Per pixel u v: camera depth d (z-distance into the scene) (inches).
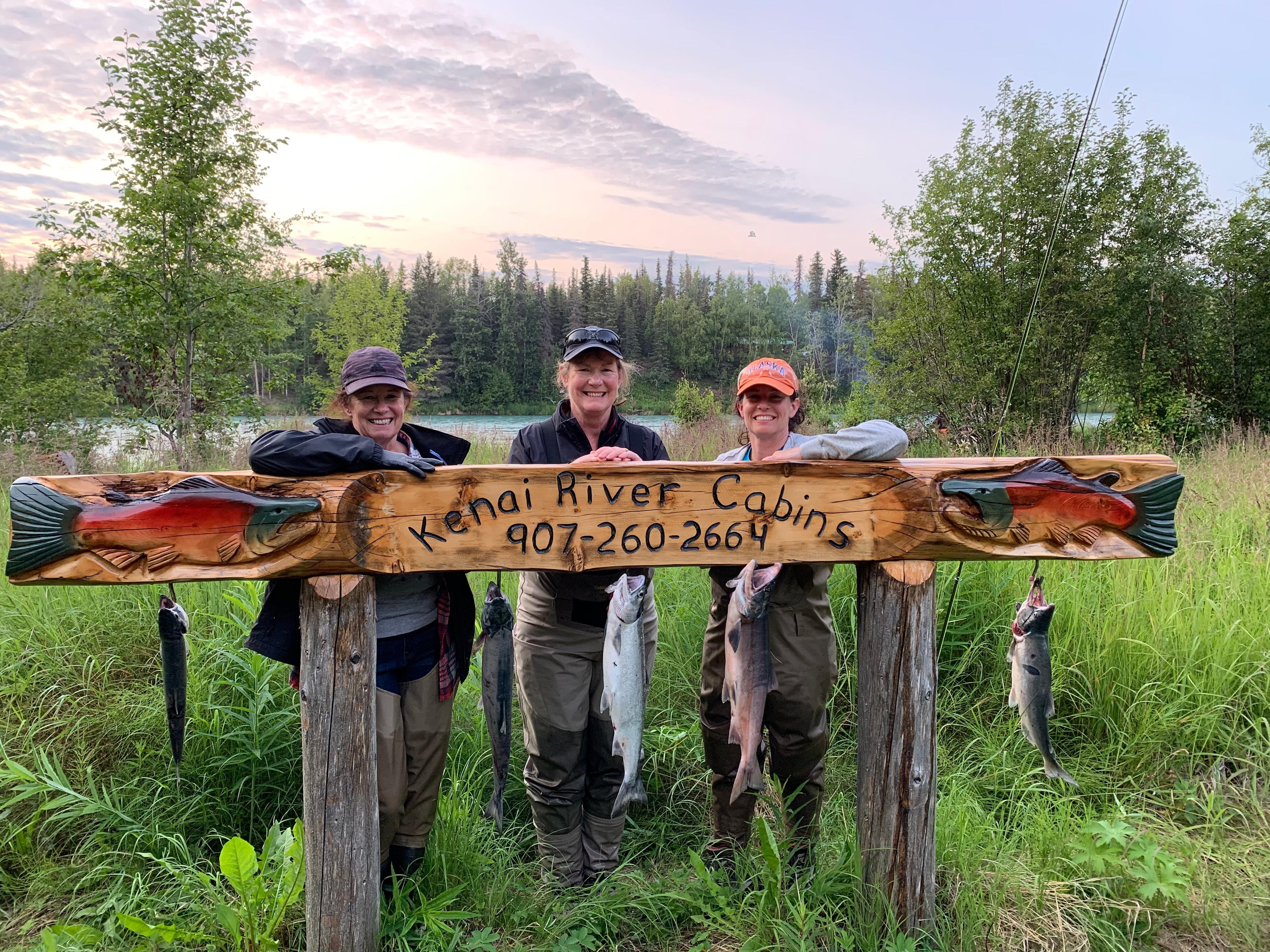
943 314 600.1
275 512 103.4
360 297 1026.7
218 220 511.5
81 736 154.9
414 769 124.1
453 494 108.8
